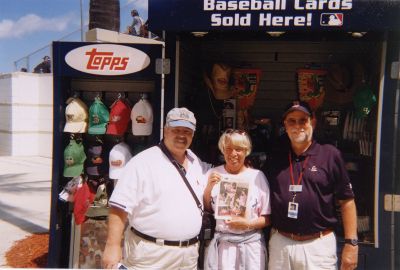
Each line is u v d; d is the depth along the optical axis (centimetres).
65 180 424
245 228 274
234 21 329
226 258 275
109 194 416
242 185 275
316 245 262
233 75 441
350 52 461
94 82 414
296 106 258
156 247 254
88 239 408
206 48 490
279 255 268
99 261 406
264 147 443
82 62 395
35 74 1644
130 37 477
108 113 404
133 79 398
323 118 461
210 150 454
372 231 359
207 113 480
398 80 343
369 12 315
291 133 261
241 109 444
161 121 386
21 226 637
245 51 486
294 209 260
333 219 266
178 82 377
